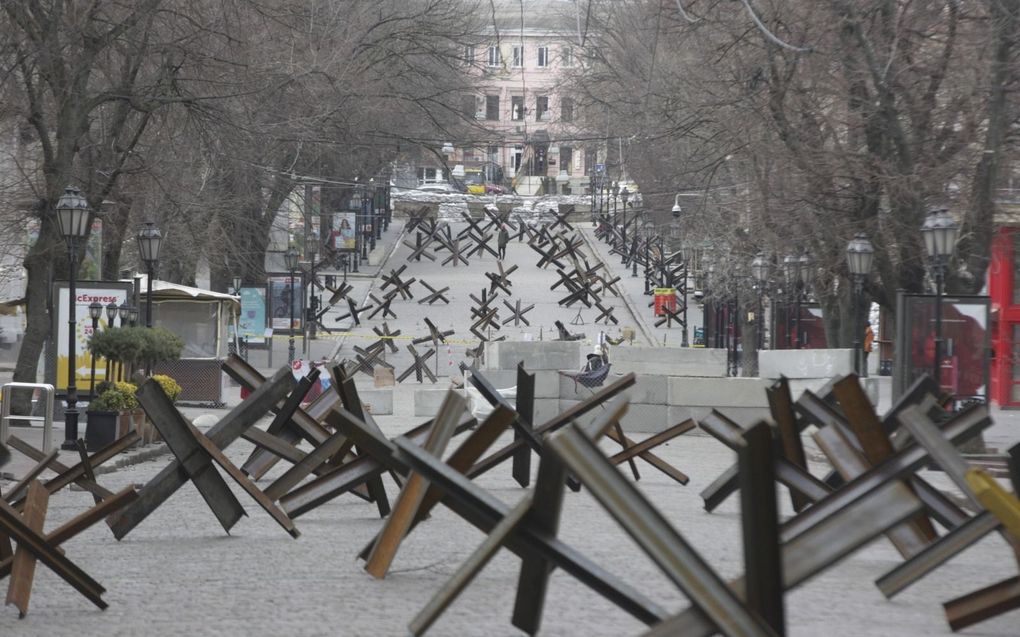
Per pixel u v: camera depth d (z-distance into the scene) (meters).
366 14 123.31
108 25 98.00
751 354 145.38
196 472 37.78
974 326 79.12
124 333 86.44
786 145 88.50
